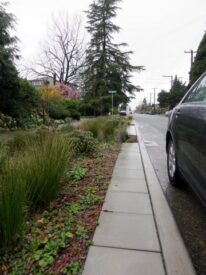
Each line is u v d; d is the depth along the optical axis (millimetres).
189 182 3676
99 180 4973
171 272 2361
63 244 2705
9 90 14516
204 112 3111
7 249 2621
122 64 38156
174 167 4668
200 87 3836
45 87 21156
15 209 2650
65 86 31047
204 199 3016
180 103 4656
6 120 14805
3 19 14211
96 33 38281
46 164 3758
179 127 4188
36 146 4594
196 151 3271
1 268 2408
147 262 2486
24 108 15570
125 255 2582
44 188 3613
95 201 3912
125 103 40250
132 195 4223
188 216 3639
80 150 7000
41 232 3002
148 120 34406
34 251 2621
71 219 3307
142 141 11203
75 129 9070
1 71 13703
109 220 3318
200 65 35594
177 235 3002
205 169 2938
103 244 2768
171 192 4570
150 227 3162
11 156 4316
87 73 38125
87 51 38375
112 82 37375
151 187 4617
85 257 2541
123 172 5582
